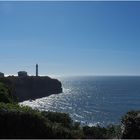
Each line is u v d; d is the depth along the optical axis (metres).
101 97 145.38
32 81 141.88
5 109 17.31
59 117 21.62
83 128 21.80
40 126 16.94
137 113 18.97
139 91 181.12
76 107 105.75
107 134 20.48
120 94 160.50
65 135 17.03
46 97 148.25
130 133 17.97
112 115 84.00
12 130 16.55
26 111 17.67
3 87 31.22
